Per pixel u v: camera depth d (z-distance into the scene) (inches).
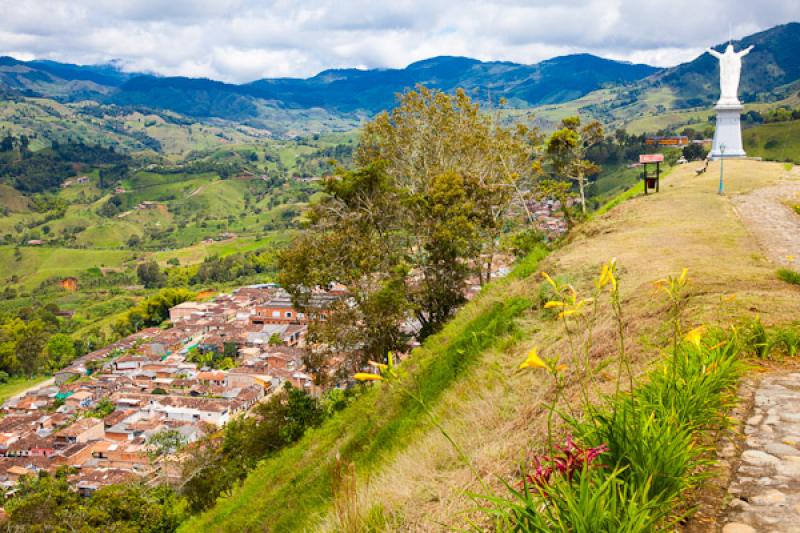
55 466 2405.3
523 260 755.4
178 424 2714.1
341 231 1124.5
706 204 774.5
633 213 780.0
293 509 508.1
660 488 114.7
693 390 150.5
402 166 1419.8
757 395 169.0
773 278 328.8
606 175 4955.7
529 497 109.3
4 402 3636.8
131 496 1193.4
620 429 124.5
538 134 1306.6
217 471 1094.4
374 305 1039.6
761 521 108.3
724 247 501.4
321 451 673.6
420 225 1151.6
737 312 245.4
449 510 177.5
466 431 273.4
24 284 7342.5
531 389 281.4
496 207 1246.9
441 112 1327.5
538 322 429.4
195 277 7017.7
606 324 315.3
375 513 198.5
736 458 134.3
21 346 4520.2
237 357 3865.7
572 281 469.7
